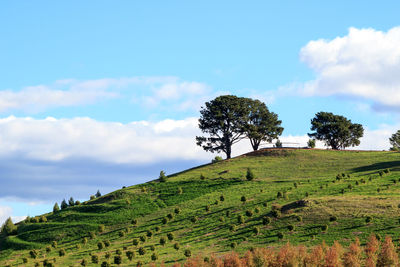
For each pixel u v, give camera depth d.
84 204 165.50
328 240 90.88
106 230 131.25
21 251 125.50
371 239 80.75
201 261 80.00
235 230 108.75
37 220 150.00
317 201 113.56
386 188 125.19
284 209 114.50
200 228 116.38
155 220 131.25
